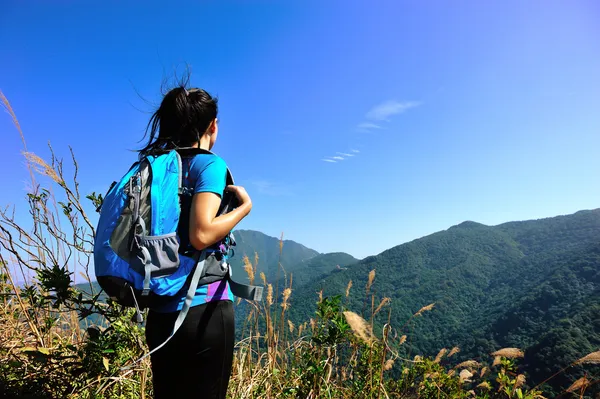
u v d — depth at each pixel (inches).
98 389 75.9
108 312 82.9
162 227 46.9
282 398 106.1
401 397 140.6
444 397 142.5
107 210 47.8
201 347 48.9
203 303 49.7
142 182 48.2
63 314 108.0
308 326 131.3
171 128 56.1
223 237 49.9
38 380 77.5
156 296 47.7
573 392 107.6
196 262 49.2
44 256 98.4
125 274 45.9
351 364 123.5
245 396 101.0
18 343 96.5
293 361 123.9
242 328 128.6
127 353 87.7
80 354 80.3
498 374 134.8
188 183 50.9
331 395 112.2
